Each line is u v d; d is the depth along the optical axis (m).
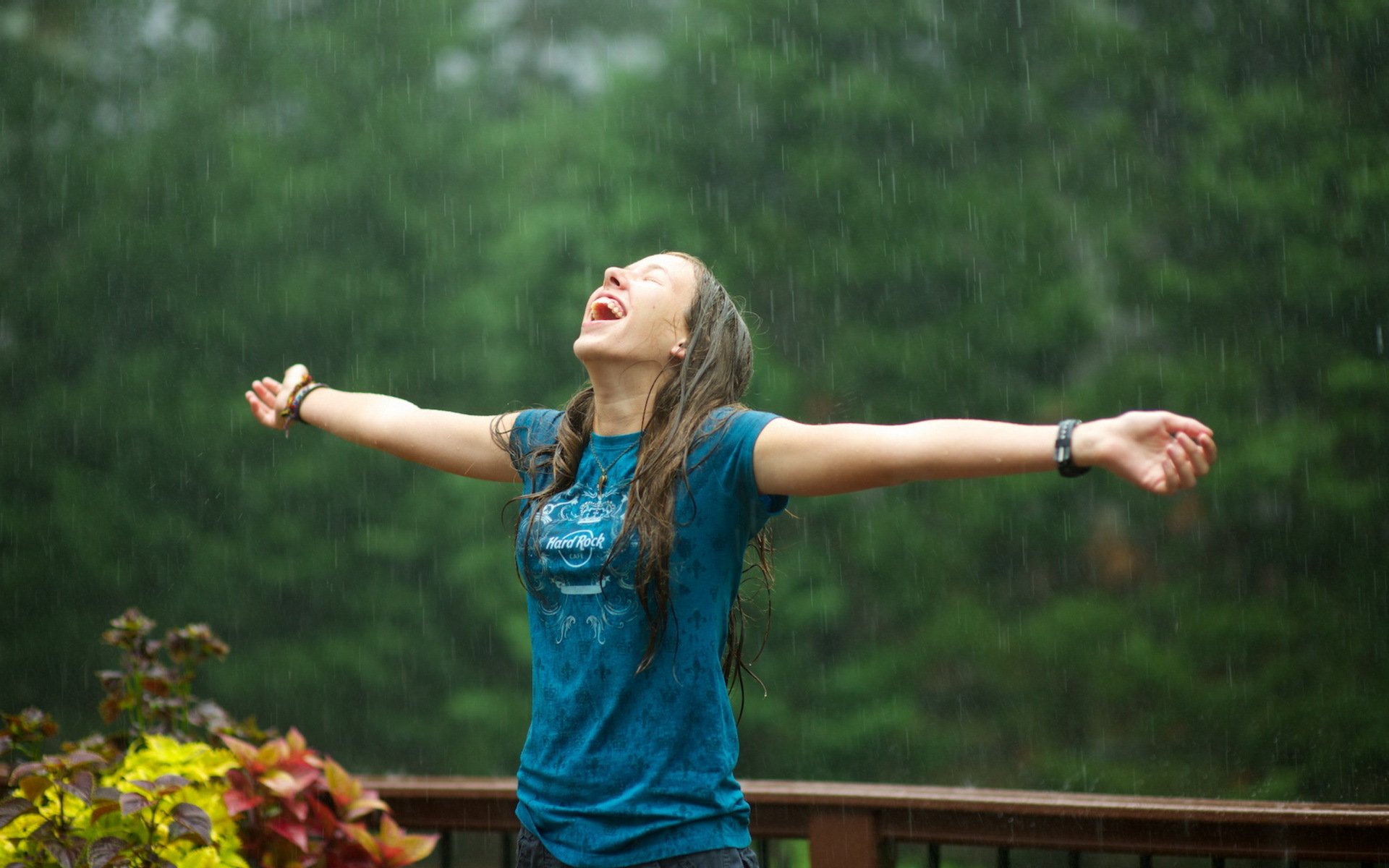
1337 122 29.17
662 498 4.55
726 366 4.96
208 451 32.00
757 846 7.97
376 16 34.31
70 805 6.55
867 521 31.47
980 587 30.80
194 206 32.72
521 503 5.03
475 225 33.12
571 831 4.54
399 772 31.53
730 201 32.75
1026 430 4.17
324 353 32.34
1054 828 7.03
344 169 32.84
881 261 30.94
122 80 34.50
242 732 7.88
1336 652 27.52
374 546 31.47
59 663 31.95
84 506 31.62
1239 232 29.39
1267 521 28.84
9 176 33.56
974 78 32.12
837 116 31.77
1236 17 30.88
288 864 6.71
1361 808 6.58
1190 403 28.77
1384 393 27.62
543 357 31.75
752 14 32.97
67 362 33.12
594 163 33.06
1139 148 30.89
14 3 35.12
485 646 31.66
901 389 30.98
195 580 31.75
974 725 30.25
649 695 4.53
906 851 26.86
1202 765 27.80
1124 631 29.06
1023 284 30.58
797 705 30.81
